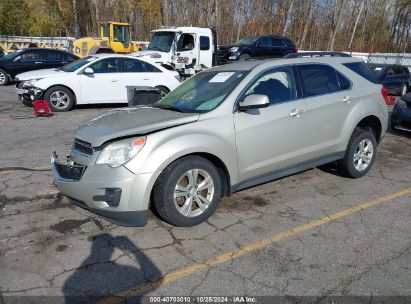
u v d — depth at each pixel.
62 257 3.33
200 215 3.88
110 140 3.55
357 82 5.28
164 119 3.85
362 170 5.36
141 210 3.51
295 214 4.22
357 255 3.41
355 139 5.18
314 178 5.38
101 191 3.49
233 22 33.75
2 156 6.16
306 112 4.57
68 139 7.30
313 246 3.55
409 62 23.56
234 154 4.00
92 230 3.81
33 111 10.23
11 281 3.00
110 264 3.24
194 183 3.80
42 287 2.93
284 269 3.19
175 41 14.46
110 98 10.80
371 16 43.03
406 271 3.17
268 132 4.24
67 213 4.17
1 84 15.74
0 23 33.88
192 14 34.44
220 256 3.37
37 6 34.22
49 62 16.03
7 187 4.86
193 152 3.70
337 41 38.56
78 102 10.48
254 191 4.87
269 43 19.58
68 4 34.84
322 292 2.91
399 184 5.22
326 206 4.44
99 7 34.59
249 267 3.21
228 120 3.98
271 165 4.37
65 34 36.72
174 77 11.52
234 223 3.98
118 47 19.52
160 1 33.78
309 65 4.83
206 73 4.93
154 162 3.48
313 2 36.16
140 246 3.52
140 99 6.96
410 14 43.91
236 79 4.29
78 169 3.66
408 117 7.85
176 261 3.29
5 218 4.04
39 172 5.43
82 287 2.94
